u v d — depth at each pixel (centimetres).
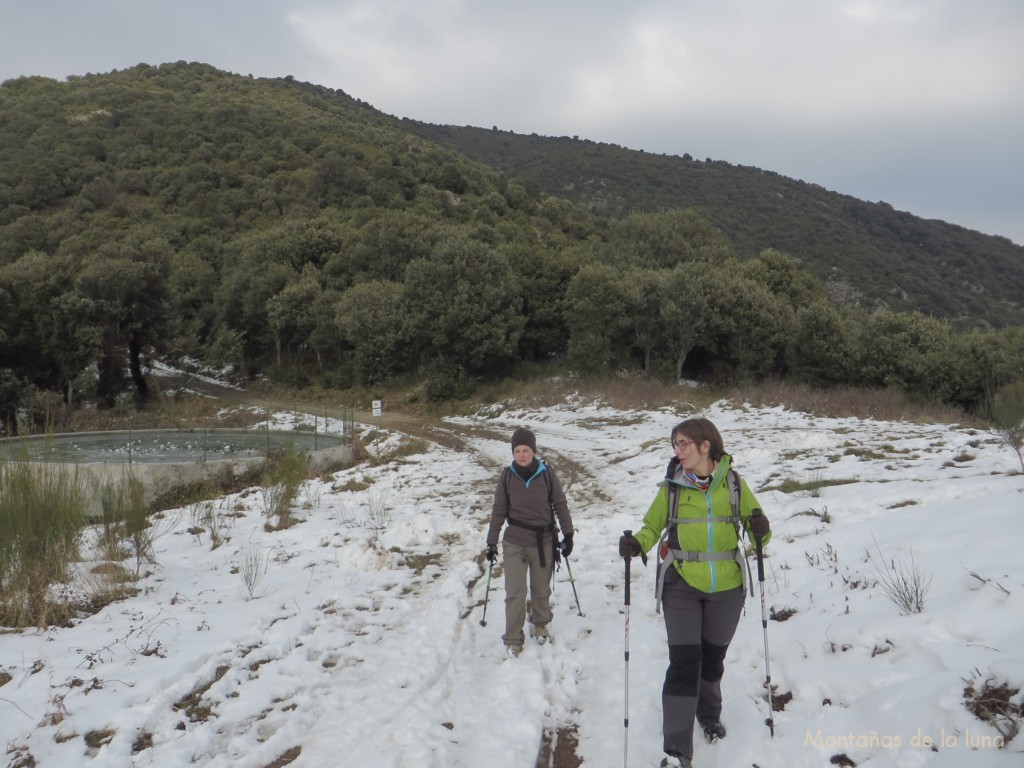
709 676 368
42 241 6334
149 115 9419
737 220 10488
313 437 2153
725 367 3253
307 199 7225
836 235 9612
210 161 8262
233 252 5788
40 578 627
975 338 2755
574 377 3347
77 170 8025
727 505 359
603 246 4797
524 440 533
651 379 3162
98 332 3528
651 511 374
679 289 3148
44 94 10612
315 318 4297
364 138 9562
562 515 545
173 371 4947
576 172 14162
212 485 1477
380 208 6562
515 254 4019
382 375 3938
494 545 540
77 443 2020
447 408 3350
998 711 296
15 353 3516
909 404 2345
